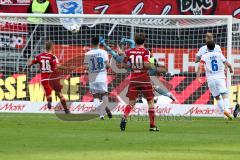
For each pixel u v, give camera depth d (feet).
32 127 162.81
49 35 209.46
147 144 129.08
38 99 204.44
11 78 206.08
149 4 225.35
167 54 207.92
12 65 207.51
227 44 201.46
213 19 205.46
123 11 226.17
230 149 122.01
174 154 113.91
